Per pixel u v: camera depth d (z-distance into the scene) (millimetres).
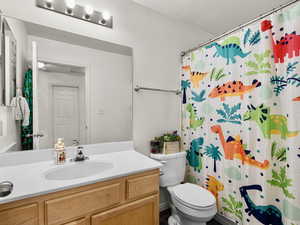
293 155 1101
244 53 1422
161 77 1940
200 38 2277
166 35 1970
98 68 1543
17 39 1226
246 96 1406
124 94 1685
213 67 1685
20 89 1243
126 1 1684
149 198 1214
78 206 945
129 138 1713
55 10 1349
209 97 1734
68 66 1411
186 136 2035
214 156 1690
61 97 1387
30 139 1272
